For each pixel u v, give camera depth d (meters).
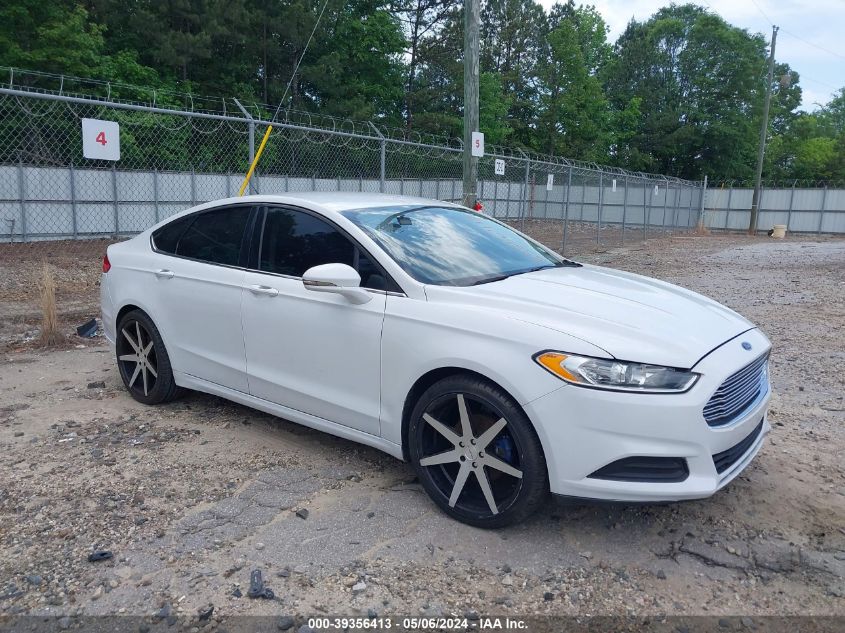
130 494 3.83
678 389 3.06
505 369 3.22
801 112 65.81
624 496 3.08
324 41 32.88
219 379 4.73
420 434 3.60
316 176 24.14
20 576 3.07
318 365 4.07
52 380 5.97
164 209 21.67
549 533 3.46
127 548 3.29
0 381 5.92
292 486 3.94
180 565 3.16
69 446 4.49
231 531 3.45
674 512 3.69
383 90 37.28
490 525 3.42
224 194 22.84
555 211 32.50
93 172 20.36
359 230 4.01
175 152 23.09
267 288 4.30
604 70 55.97
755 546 3.37
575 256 18.94
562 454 3.12
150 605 2.87
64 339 7.33
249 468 4.18
